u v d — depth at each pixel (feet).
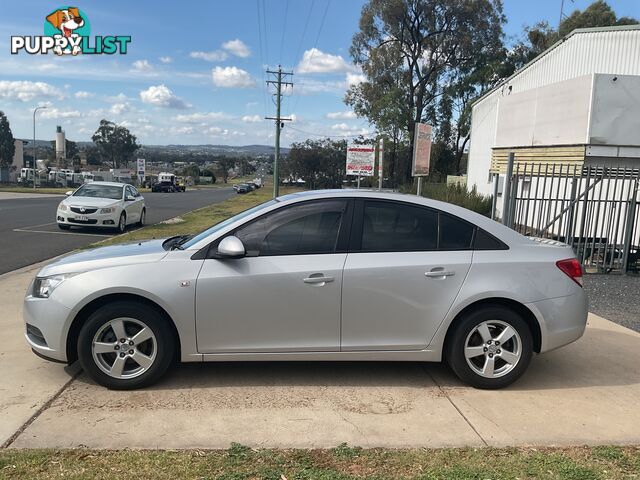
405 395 14.08
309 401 13.55
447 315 14.25
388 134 155.22
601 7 139.95
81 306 13.58
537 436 12.00
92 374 13.74
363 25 151.53
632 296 27.04
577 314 14.87
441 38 150.10
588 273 32.45
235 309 13.84
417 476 10.13
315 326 14.10
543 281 14.58
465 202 74.69
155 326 13.78
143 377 13.85
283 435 11.75
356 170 70.13
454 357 14.43
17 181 256.11
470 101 149.48
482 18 147.74
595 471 10.44
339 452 11.00
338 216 14.58
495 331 14.60
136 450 10.91
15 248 39.63
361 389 14.39
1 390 13.78
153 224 64.23
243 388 14.24
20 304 22.43
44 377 14.67
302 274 13.91
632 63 61.87
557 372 16.10
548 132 48.83
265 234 14.38
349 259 14.17
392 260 14.21
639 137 42.88
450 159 163.63
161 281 13.65
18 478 9.70
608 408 13.61
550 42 145.18
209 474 10.03
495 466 10.57
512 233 15.12
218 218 74.64
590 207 35.78
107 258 14.30
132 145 431.84
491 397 14.12
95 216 51.39
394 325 14.24
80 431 11.68
